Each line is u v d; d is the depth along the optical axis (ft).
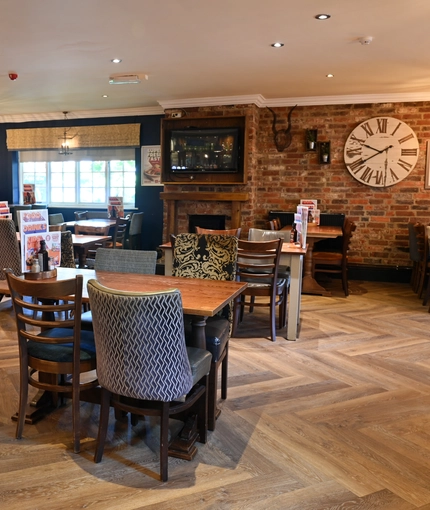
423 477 6.53
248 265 12.38
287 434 7.64
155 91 20.08
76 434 6.97
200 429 7.32
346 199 21.59
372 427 7.92
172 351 5.99
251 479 6.42
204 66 15.99
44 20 11.79
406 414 8.42
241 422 8.03
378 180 20.97
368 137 20.89
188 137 21.84
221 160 21.56
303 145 21.83
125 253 9.98
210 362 7.23
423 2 10.55
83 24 12.07
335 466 6.75
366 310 16.07
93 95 21.22
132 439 7.45
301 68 16.20
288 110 21.81
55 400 8.34
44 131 26.94
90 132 26.16
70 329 8.07
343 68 16.21
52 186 28.04
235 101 21.07
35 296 6.66
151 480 6.37
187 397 6.86
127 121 25.50
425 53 14.43
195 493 6.10
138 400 7.32
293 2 10.59
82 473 6.49
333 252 19.21
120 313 5.80
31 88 19.74
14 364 10.42
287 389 9.43
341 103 20.99
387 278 21.29
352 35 12.79
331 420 8.14
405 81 18.06
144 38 13.12
